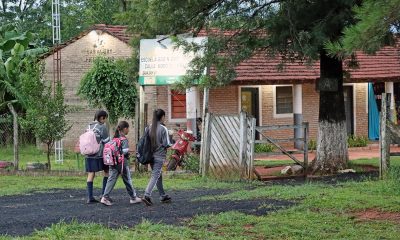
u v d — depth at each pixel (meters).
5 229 10.23
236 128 17.66
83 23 42.69
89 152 13.27
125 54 26.98
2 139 28.09
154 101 25.48
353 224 10.28
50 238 9.31
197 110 25.23
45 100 19.69
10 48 27.66
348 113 29.95
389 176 15.49
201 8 17.48
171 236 9.45
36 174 19.27
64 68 28.20
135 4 19.83
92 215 11.50
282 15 17.00
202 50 17.64
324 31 16.05
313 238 9.35
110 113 24.17
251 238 9.38
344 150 18.88
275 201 12.59
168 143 12.62
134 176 18.61
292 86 28.02
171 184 16.61
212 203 12.58
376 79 28.92
